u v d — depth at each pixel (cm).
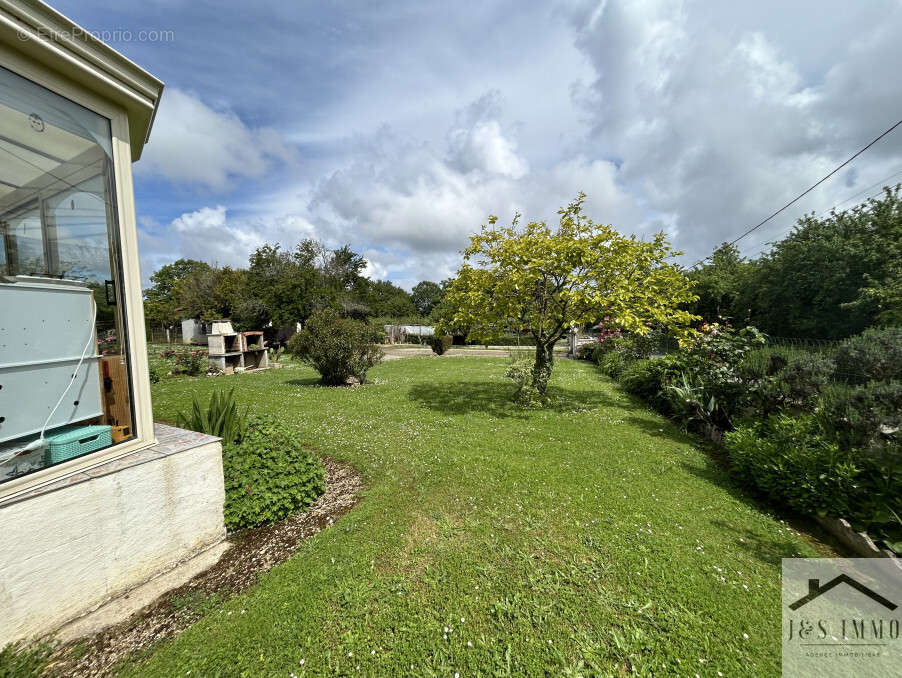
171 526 258
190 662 184
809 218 1577
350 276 3478
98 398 262
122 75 241
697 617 213
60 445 222
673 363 752
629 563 262
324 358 1016
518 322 796
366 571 252
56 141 228
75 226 247
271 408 759
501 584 240
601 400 838
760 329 1596
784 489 338
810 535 308
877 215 1348
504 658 187
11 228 222
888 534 274
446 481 399
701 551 277
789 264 1470
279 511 327
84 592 213
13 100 206
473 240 756
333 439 548
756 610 220
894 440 300
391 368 1488
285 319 2431
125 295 255
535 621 210
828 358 440
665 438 564
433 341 2139
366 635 200
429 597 229
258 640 196
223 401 384
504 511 335
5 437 208
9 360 211
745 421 495
